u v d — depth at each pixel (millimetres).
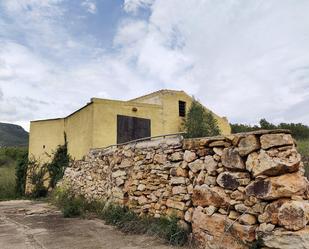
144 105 14289
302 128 20531
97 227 7281
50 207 11211
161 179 6750
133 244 5668
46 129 16438
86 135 12891
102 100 12773
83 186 11383
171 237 5578
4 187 17422
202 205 5332
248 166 4586
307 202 4090
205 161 5457
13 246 5793
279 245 3957
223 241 4715
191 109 16641
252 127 24750
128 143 8383
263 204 4285
